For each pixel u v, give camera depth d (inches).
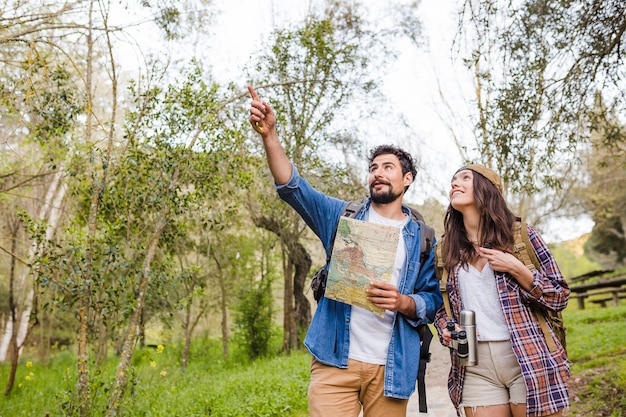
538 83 226.2
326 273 106.6
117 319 235.6
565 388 94.2
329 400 101.8
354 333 102.8
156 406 255.1
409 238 108.5
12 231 402.9
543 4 213.2
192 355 565.3
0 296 556.1
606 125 245.9
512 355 98.7
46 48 261.0
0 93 235.8
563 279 97.8
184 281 246.7
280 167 104.1
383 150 111.8
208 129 239.3
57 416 236.1
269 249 559.8
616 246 1140.5
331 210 109.7
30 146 323.3
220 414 241.4
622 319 484.7
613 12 204.7
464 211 106.2
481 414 101.0
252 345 522.6
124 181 235.1
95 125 212.8
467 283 103.5
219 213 266.5
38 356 615.8
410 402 255.9
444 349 474.3
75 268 209.0
